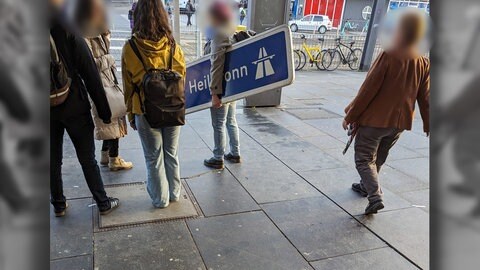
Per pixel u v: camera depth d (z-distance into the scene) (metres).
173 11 6.61
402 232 2.78
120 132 3.29
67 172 3.45
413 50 2.54
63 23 2.10
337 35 13.34
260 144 4.55
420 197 3.36
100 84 2.44
